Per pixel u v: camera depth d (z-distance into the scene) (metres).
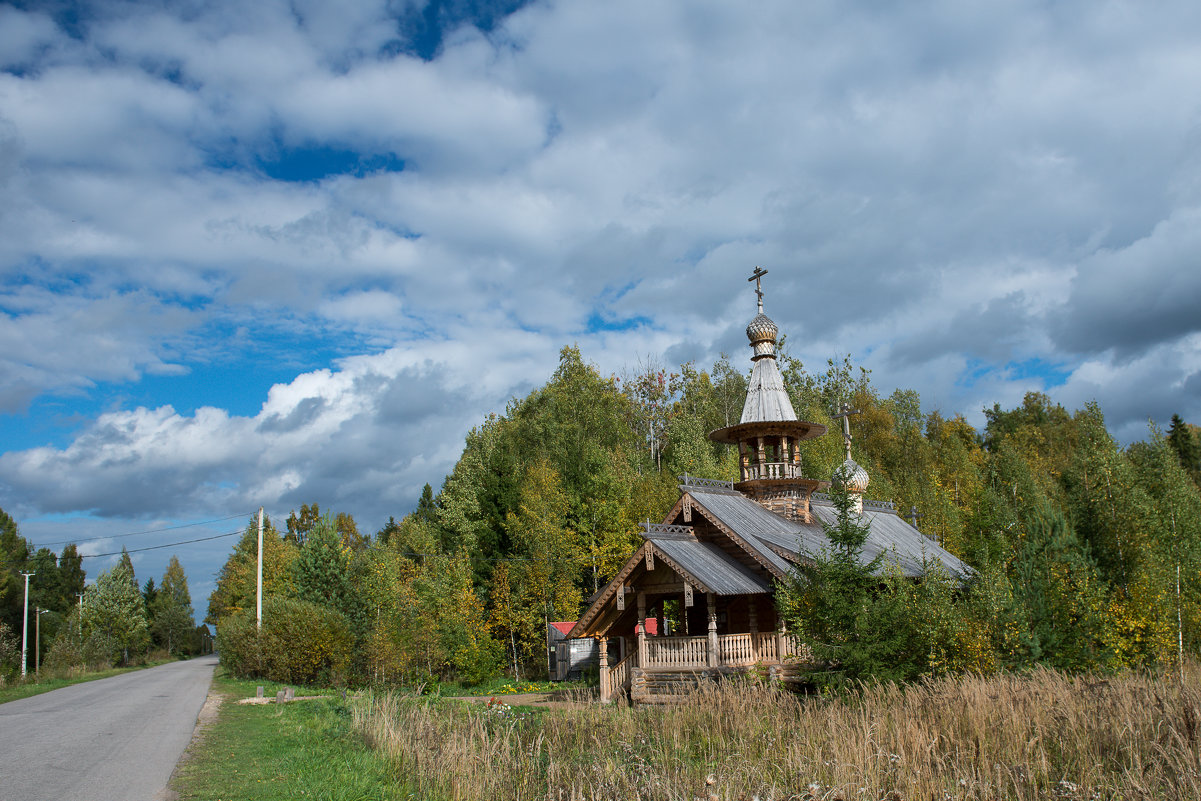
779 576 26.50
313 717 22.83
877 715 17.14
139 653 85.50
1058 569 25.97
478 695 38.44
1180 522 32.62
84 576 96.00
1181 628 29.50
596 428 71.69
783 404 36.28
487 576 50.03
